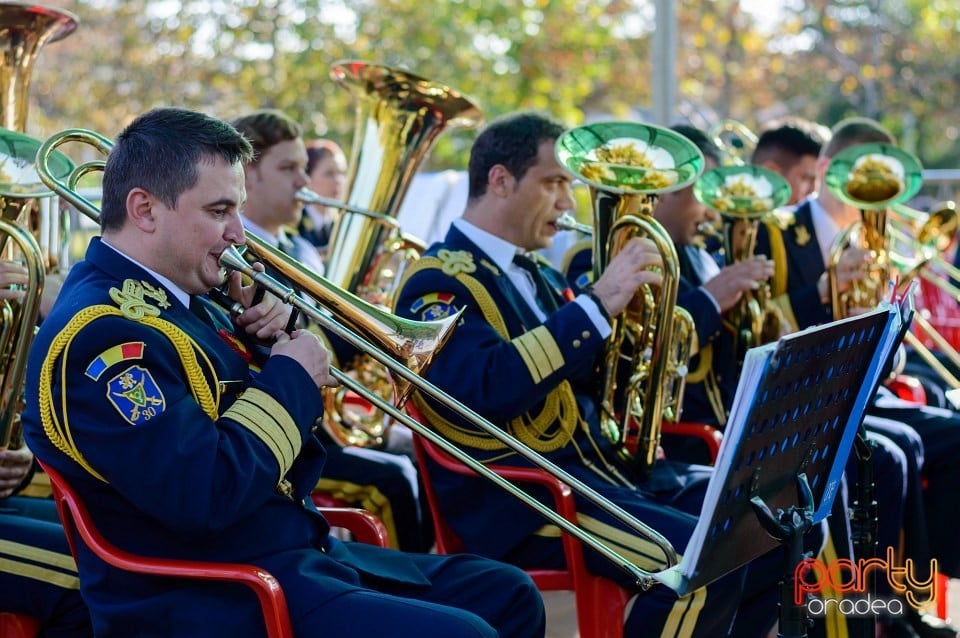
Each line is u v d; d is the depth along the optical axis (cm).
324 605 424
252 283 479
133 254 439
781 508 449
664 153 568
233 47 2205
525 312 595
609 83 2767
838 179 765
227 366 447
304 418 433
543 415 580
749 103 3019
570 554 550
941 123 2998
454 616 419
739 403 388
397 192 753
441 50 2331
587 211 1775
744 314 733
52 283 587
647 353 589
